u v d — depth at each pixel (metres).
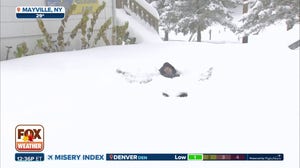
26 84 5.12
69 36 9.44
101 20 11.01
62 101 4.54
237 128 3.69
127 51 8.12
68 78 5.59
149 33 12.69
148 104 4.67
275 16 18.56
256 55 8.09
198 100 4.95
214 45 9.43
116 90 5.24
